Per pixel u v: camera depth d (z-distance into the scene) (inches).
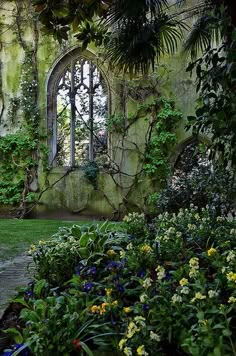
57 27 107.5
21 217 362.3
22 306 93.9
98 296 83.3
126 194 357.1
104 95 367.9
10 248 184.2
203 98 116.4
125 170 359.9
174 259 109.3
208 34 169.5
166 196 261.0
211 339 59.7
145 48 168.9
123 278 95.7
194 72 350.3
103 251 117.3
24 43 370.6
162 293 74.7
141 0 146.4
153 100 356.5
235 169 142.6
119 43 167.5
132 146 359.6
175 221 154.9
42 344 63.9
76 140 371.2
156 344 65.2
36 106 368.2
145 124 358.0
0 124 368.2
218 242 119.6
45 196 364.8
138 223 157.3
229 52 105.0
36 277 108.0
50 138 368.5
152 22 163.9
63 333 65.9
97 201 361.4
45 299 80.8
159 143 353.4
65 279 106.8
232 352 59.1
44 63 370.0
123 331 69.8
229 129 108.7
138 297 85.6
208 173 237.8
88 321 71.4
